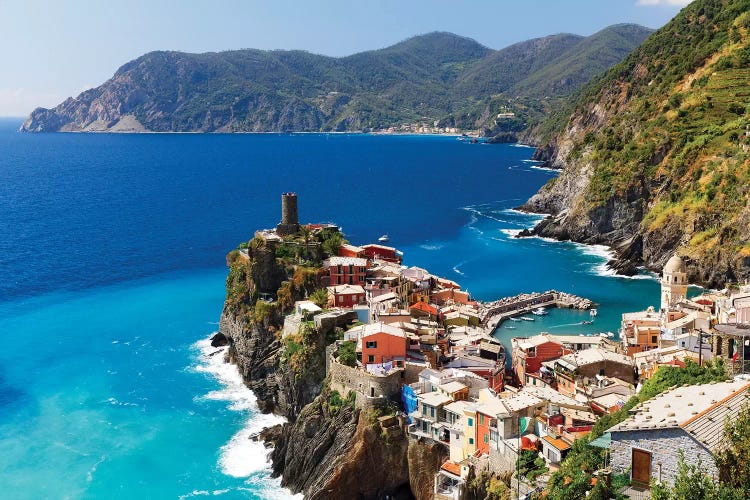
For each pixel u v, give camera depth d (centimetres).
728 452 4566
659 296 19750
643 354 11575
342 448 10538
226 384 14288
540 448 8375
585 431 8412
